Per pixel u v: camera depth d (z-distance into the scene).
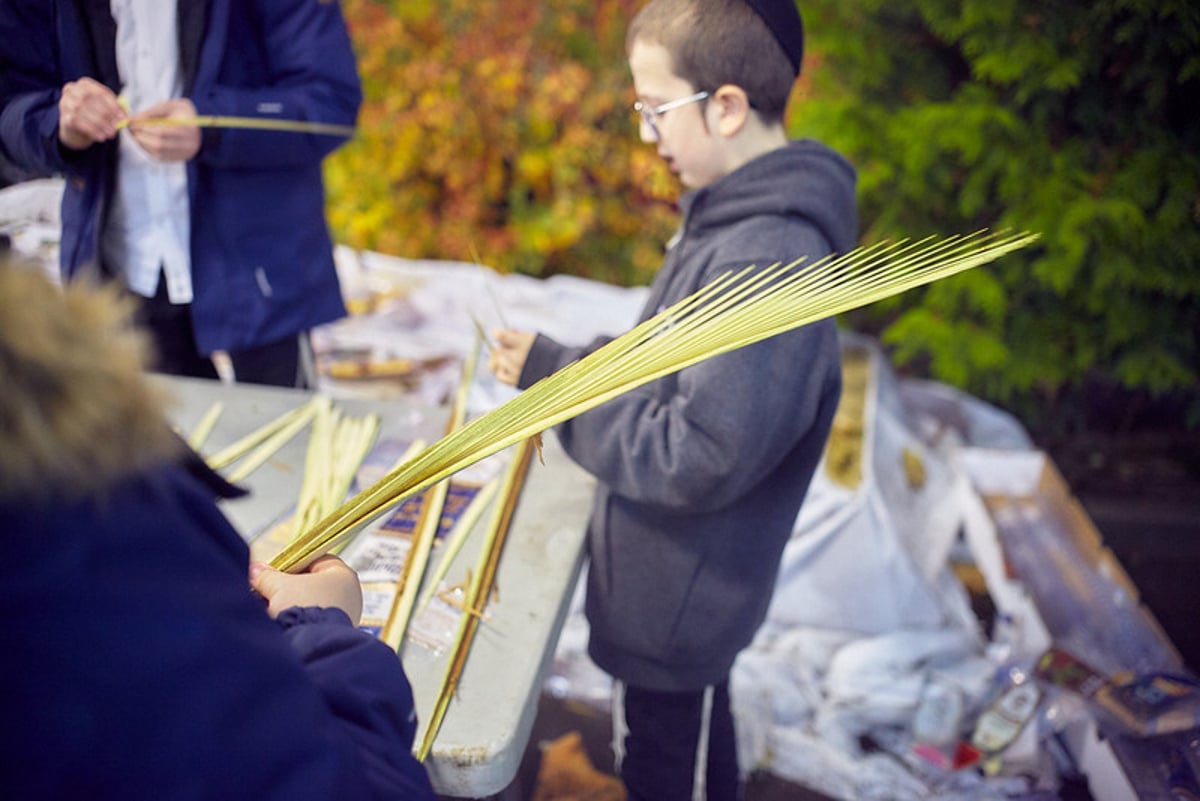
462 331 2.90
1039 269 2.60
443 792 1.03
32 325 0.50
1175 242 2.54
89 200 1.79
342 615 0.86
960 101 2.69
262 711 0.58
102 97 1.63
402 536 1.33
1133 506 2.92
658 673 1.45
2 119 1.74
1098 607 2.15
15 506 0.50
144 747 0.53
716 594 1.39
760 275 1.13
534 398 1.03
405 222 3.83
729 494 1.27
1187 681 1.84
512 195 3.88
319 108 1.82
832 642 2.23
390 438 1.60
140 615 0.53
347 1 3.75
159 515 0.56
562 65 3.71
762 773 1.97
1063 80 2.43
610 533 1.42
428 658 1.12
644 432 1.26
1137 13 2.34
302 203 1.94
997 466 2.53
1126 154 2.60
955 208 2.88
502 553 1.31
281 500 1.43
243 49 1.81
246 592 0.61
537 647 1.15
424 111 3.62
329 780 0.60
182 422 1.64
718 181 1.32
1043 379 3.05
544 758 2.03
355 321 2.94
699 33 1.27
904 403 2.92
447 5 3.71
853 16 2.80
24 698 0.52
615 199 3.85
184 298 1.90
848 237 1.33
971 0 2.49
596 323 2.98
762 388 1.21
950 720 2.00
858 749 2.00
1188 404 3.14
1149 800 1.67
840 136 2.77
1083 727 1.89
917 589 2.22
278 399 1.71
